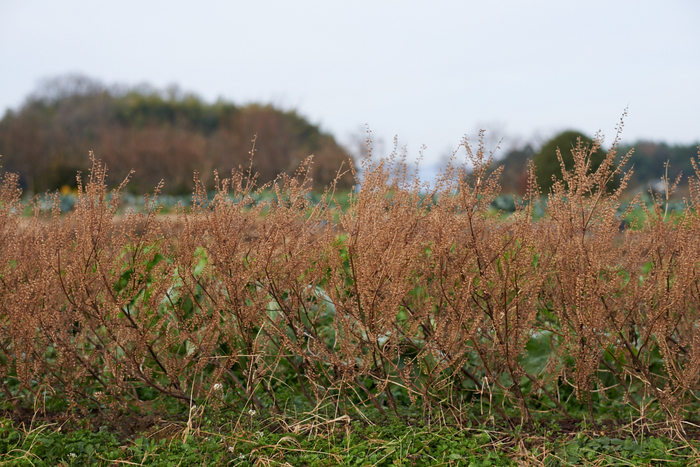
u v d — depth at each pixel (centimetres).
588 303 323
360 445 316
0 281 363
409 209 333
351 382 353
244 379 409
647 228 379
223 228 336
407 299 363
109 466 304
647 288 335
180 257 348
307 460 307
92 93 5319
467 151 316
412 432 331
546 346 389
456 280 344
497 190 344
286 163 3478
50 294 350
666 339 347
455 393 371
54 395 382
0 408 377
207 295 357
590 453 306
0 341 360
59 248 341
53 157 3231
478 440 328
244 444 321
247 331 349
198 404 370
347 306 325
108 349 351
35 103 5200
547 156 1739
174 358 370
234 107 5297
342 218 342
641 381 372
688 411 350
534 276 340
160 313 377
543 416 364
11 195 379
